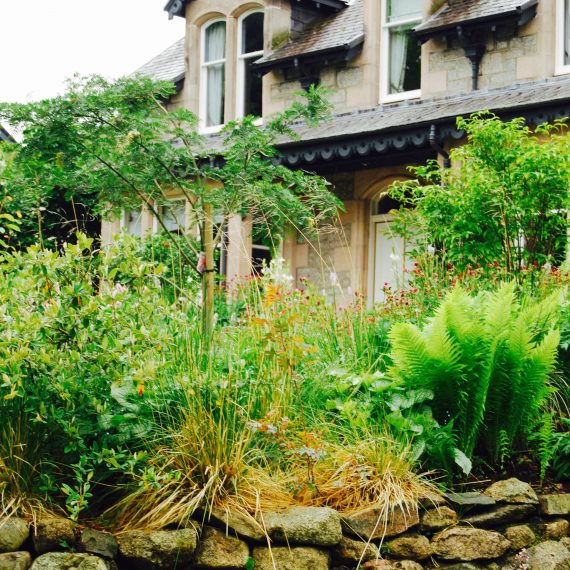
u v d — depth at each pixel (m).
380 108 13.79
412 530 4.92
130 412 4.75
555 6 12.46
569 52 12.52
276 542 4.57
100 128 6.88
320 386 5.56
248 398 5.07
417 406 5.40
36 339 4.46
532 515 5.31
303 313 6.51
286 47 15.26
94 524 4.44
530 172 8.36
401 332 5.32
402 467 5.04
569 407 5.98
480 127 8.70
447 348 5.24
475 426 5.32
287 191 7.09
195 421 4.72
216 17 16.28
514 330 5.35
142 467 4.64
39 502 4.37
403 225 9.52
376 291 13.86
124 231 4.98
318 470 5.02
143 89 7.01
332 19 15.54
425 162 12.79
